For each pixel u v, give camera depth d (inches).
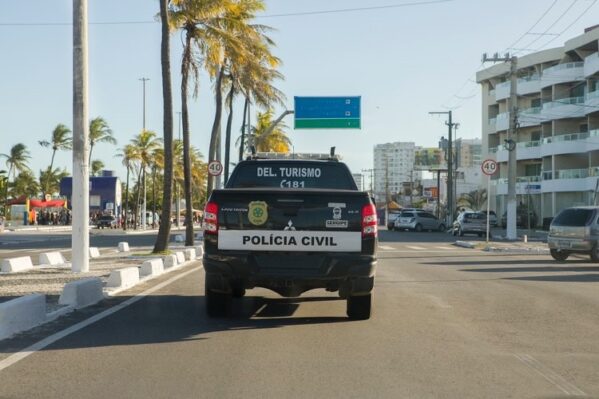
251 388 246.8
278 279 355.6
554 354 310.3
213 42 987.9
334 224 357.7
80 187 655.1
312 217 357.4
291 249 356.8
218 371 270.7
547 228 2423.7
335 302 467.5
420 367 281.1
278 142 2488.9
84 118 651.5
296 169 436.1
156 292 518.6
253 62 1310.3
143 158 2773.1
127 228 2810.0
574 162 2480.3
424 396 239.3
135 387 247.1
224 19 1031.0
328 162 436.5
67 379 257.4
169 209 916.0
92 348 310.7
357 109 1549.0
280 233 357.1
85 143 655.8
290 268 356.8
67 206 3142.2
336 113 1550.2
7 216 3184.1
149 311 419.8
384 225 3528.5
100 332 349.1
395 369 277.1
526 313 430.0
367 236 358.6
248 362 286.4
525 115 2655.0
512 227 1512.1
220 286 364.8
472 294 524.4
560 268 780.0
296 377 262.7
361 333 354.6
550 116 2496.3
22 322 351.3
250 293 514.0
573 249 867.4
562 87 2509.8
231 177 433.4
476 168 4613.7
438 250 1155.9
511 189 1518.2
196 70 1020.5
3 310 335.0
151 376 262.4
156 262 674.2
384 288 561.0
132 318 393.1
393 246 1295.5
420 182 4874.5
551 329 374.0
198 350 308.8
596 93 2240.4
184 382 254.2
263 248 357.1
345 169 436.5
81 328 359.6
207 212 360.5
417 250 1155.9
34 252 1093.1
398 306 454.6
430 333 357.4
